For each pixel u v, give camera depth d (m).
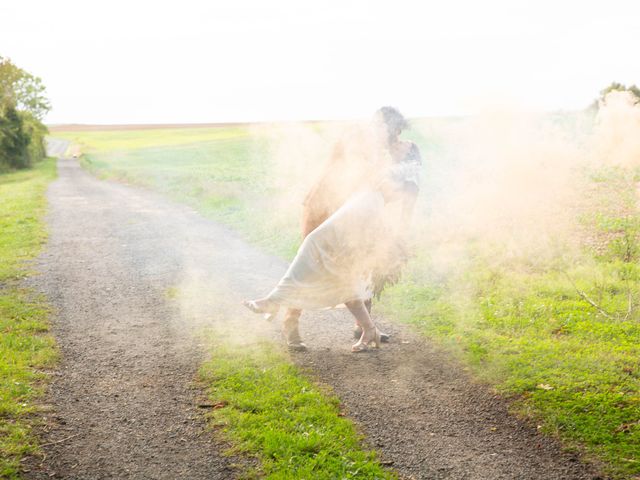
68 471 3.49
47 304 6.97
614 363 4.83
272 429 3.88
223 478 3.43
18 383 4.57
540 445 3.77
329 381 4.76
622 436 3.75
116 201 19.31
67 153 81.44
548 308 6.36
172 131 105.12
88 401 4.41
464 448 3.77
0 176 43.34
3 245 10.86
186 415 4.19
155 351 5.45
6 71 56.66
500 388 4.53
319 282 5.05
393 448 3.76
